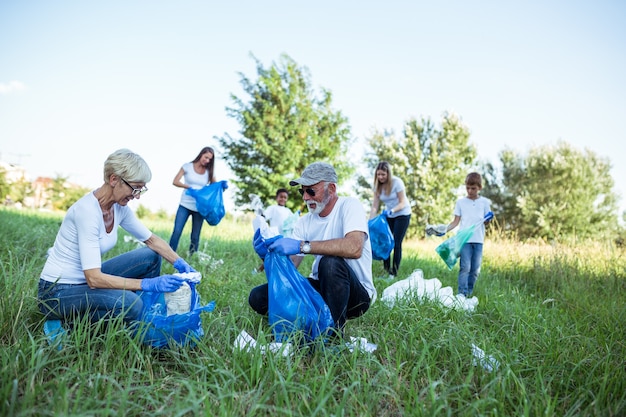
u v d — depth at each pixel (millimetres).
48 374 2291
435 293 4305
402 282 4770
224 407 2117
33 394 2018
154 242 3277
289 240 3043
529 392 2506
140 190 2879
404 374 2732
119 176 2775
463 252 5422
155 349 2727
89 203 2773
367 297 3275
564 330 3584
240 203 22047
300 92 23594
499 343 3152
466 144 24453
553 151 24281
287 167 21875
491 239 9781
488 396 2357
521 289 6062
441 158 23906
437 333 3195
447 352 2996
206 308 2799
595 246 8242
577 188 22969
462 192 24609
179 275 2828
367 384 2402
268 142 22500
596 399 2248
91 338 2660
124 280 2768
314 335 2877
